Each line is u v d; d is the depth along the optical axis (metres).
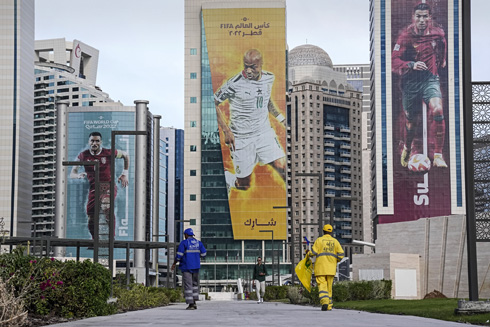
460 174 190.12
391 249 67.12
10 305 16.08
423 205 190.12
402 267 59.22
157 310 24.45
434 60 192.88
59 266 19.84
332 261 21.17
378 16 195.00
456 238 59.16
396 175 191.12
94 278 20.47
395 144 191.62
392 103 192.75
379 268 59.25
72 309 19.38
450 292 59.06
